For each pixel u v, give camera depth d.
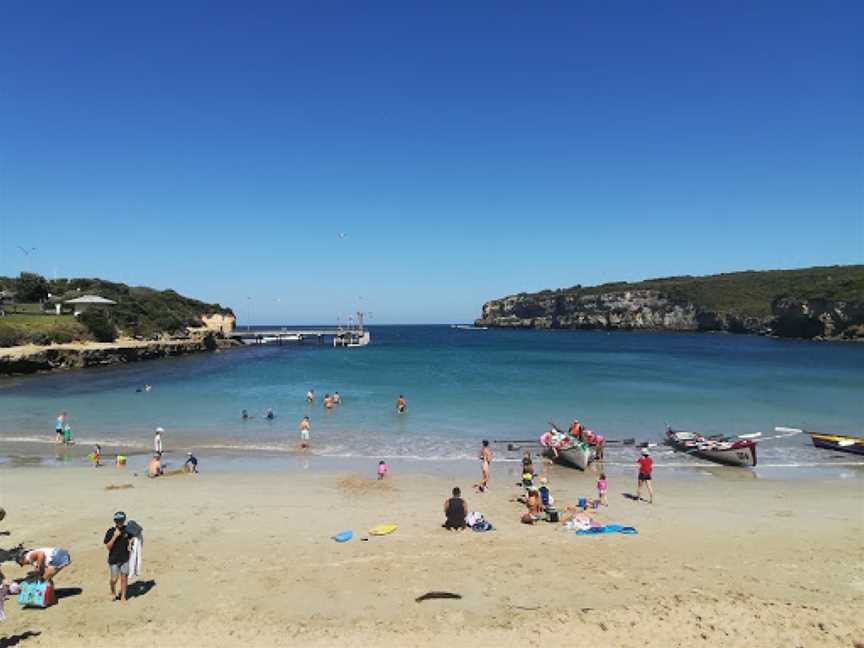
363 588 10.33
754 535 13.67
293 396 41.09
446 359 80.75
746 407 36.12
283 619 9.16
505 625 8.90
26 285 99.19
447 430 29.00
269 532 13.69
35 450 24.41
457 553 12.20
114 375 58.00
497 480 19.81
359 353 97.25
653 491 18.41
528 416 32.81
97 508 15.63
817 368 64.12
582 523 14.30
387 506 16.14
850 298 128.50
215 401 38.81
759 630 8.71
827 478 20.42
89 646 8.30
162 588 10.37
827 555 12.19
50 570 9.87
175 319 104.00
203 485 18.48
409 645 8.36
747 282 195.50
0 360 56.28
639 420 31.92
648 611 9.33
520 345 124.50
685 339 148.00
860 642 8.37
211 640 8.49
